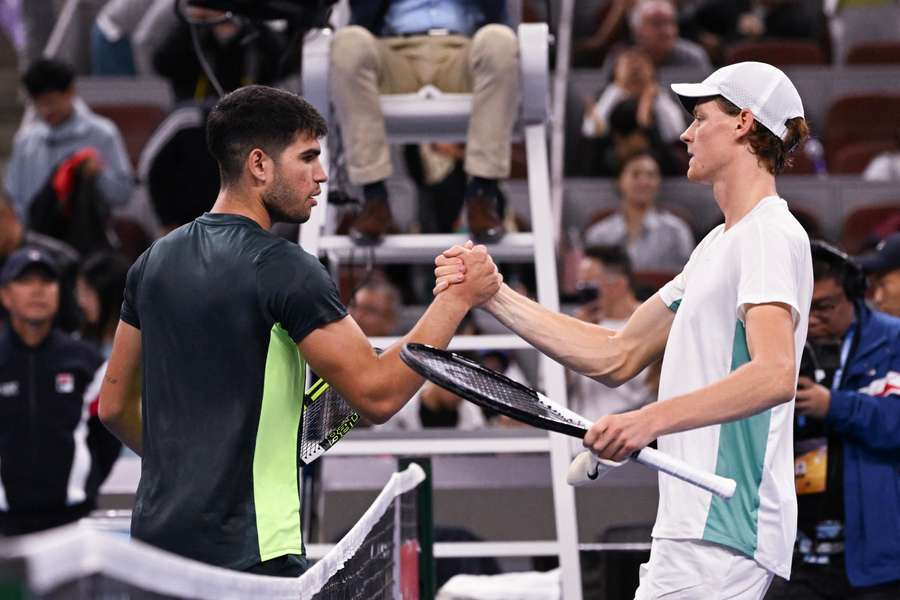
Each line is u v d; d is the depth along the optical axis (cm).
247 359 827
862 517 1224
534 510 1667
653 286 2444
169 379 840
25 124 3127
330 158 1391
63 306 2050
